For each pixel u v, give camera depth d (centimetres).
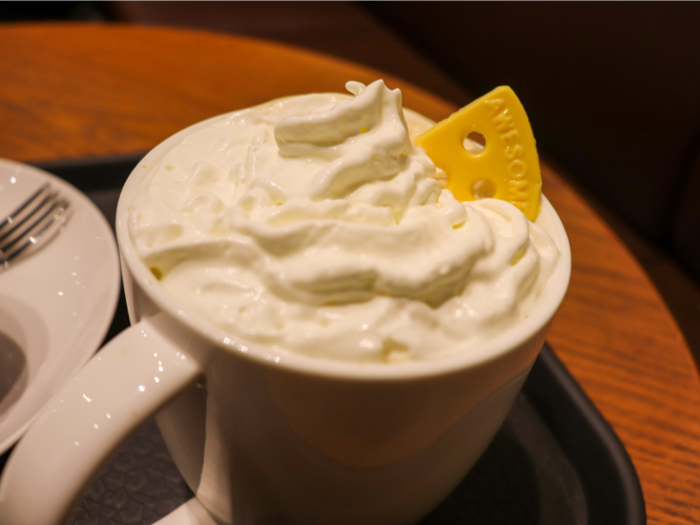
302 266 11
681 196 39
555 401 18
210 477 13
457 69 58
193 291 11
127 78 29
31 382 17
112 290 18
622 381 19
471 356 10
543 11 46
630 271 23
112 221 22
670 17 37
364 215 12
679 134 38
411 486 12
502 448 17
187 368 10
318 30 60
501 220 14
